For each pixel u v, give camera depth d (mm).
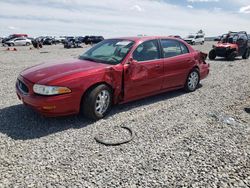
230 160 3625
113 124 4801
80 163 3445
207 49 30703
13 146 3844
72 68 4824
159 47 6051
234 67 12812
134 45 5500
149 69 5680
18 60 16391
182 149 3908
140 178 3148
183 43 6816
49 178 3094
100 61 5355
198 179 3166
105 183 3029
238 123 5012
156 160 3572
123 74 5188
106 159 3564
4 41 48094
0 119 4863
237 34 17328
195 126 4809
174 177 3191
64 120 4891
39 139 4098
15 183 2975
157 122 4961
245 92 7395
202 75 7438
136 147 3938
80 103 4680
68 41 37812
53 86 4328
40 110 4387
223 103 6277
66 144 3965
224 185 3072
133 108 5730
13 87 7457
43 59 17578
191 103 6215
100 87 4797
